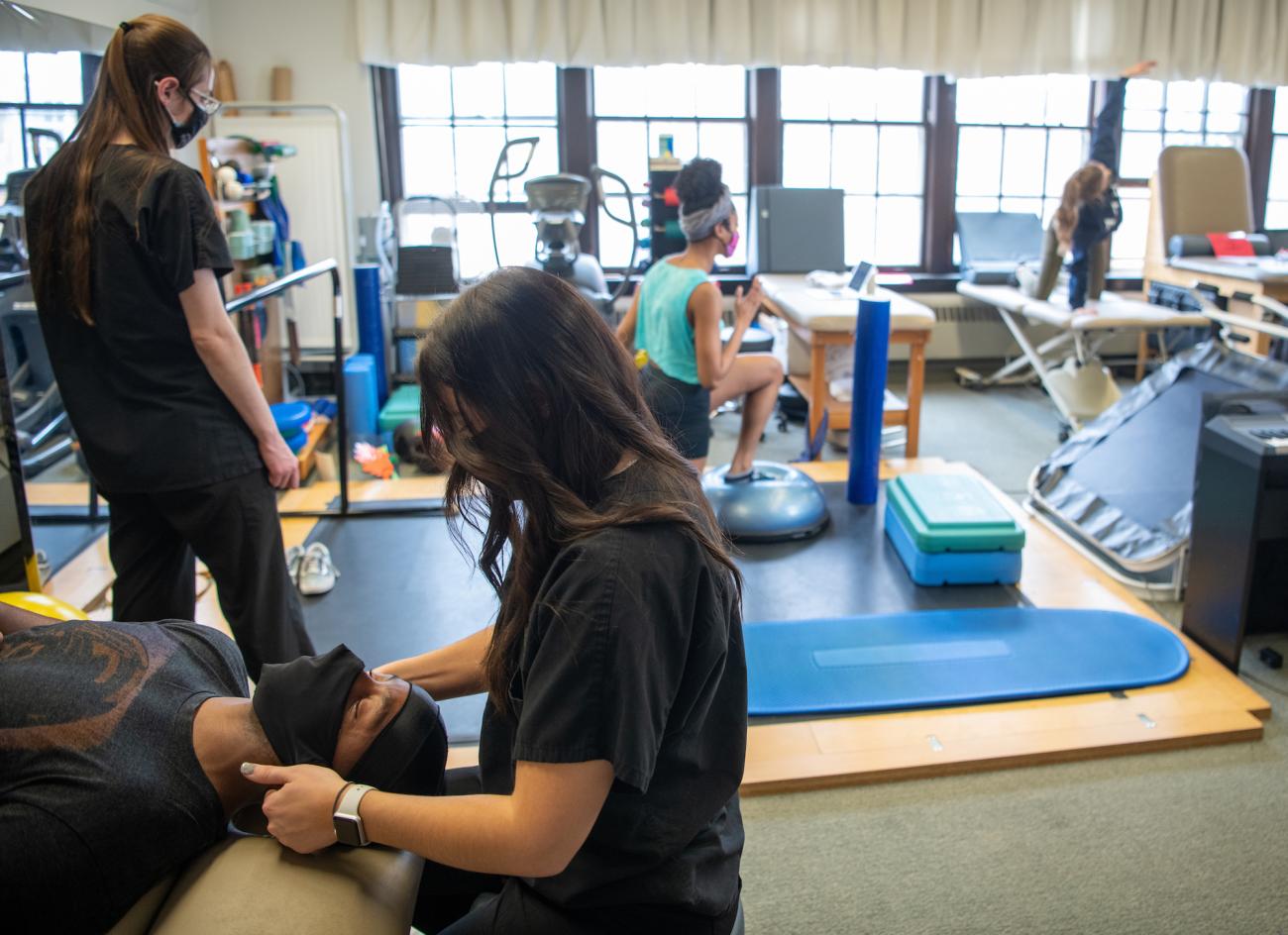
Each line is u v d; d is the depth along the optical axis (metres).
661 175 4.64
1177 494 3.16
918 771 2.14
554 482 0.92
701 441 3.12
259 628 2.01
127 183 1.71
